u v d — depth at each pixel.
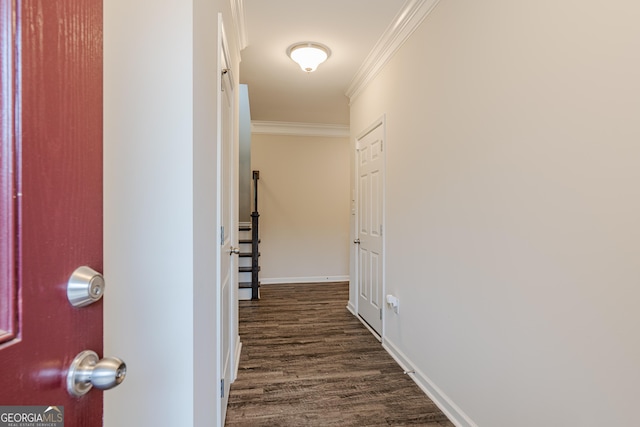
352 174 3.78
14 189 0.38
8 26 0.37
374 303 3.08
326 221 5.40
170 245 0.93
